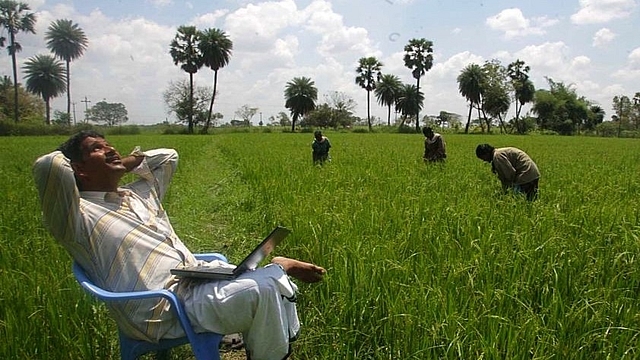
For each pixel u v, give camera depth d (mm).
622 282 4410
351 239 5375
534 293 4262
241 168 14664
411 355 3330
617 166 15711
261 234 7012
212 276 3240
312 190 8961
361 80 102375
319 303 4438
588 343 3330
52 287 4355
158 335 3281
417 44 94688
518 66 97625
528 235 5367
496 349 3219
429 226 5762
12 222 7000
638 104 107500
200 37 84125
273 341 3186
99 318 4172
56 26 86125
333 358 3709
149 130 79188
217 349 3225
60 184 3094
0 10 73938
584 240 5289
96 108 134375
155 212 3869
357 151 23156
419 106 100375
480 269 4422
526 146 33125
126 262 3307
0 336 3668
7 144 34812
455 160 17266
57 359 3684
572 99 97125
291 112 104125
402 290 4008
